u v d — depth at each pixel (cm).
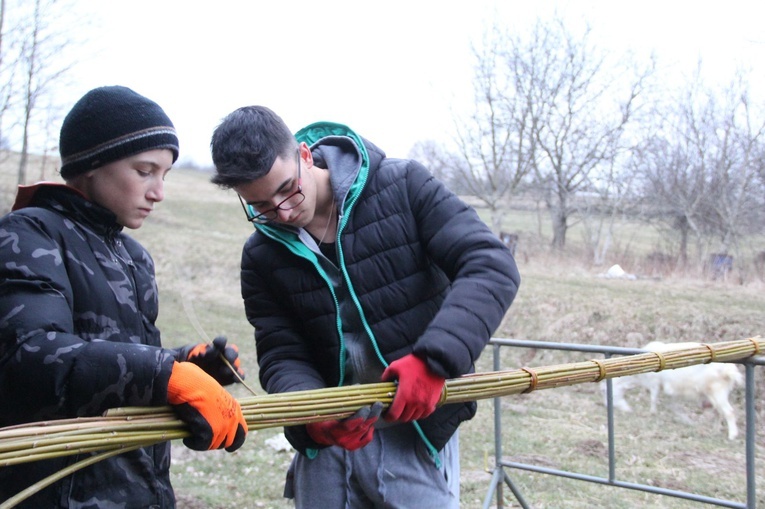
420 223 219
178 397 151
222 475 535
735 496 511
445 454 242
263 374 233
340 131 234
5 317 149
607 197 1867
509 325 1064
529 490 520
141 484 178
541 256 1695
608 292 1159
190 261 1560
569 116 1889
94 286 171
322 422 195
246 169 188
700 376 689
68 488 165
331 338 222
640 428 689
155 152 180
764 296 1098
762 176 1491
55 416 154
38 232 164
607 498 505
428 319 224
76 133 174
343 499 236
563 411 748
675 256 1553
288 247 216
